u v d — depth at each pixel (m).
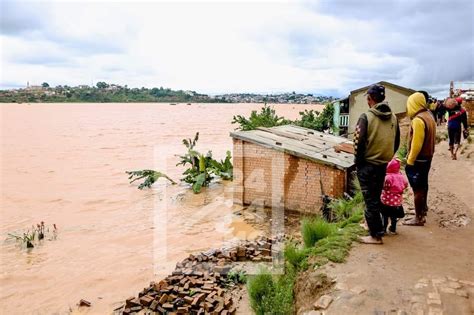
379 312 4.45
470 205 7.91
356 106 24.36
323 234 7.46
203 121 116.81
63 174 30.09
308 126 28.03
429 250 5.92
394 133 5.75
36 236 14.85
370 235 6.30
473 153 13.30
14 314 8.89
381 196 6.45
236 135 15.83
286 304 5.78
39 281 10.70
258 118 26.69
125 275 10.77
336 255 5.92
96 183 25.88
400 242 6.25
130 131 78.06
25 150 47.50
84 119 132.75
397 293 4.78
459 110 12.79
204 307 7.51
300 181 14.67
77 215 17.95
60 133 75.94
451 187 9.34
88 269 11.41
